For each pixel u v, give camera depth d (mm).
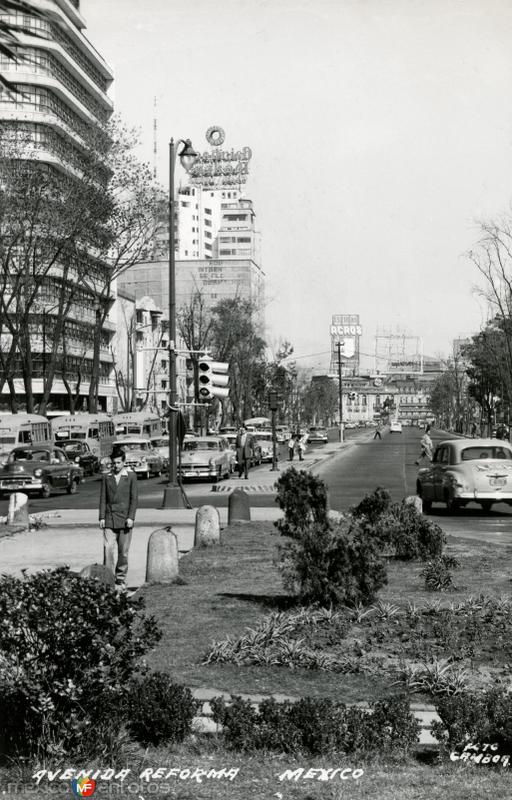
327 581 10250
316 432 94250
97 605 5828
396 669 7980
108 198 44906
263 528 19609
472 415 136500
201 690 7445
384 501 14312
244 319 82062
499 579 12703
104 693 5840
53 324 61531
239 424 80188
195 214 194625
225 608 10711
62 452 38188
